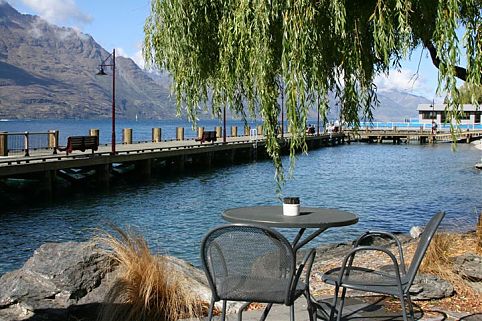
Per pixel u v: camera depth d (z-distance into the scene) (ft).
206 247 10.83
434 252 19.92
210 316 10.99
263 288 10.75
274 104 19.57
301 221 12.17
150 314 14.73
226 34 20.49
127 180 93.66
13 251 41.29
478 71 17.25
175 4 21.45
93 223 53.52
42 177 71.51
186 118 22.68
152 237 43.88
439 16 16.93
